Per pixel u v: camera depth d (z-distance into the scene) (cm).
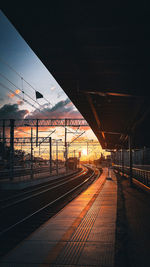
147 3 845
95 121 2962
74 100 1992
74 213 1255
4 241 933
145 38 1058
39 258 614
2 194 2517
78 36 1041
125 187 2614
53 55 1203
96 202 1599
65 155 6331
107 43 1098
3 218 1394
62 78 1498
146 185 2272
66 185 3525
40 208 1716
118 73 1393
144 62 1272
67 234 840
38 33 1008
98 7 872
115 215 1167
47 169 5956
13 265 571
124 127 3038
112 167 8788
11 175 3042
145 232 878
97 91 1462
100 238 786
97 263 580
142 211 1288
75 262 587
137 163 3369
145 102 1703
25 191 2795
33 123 3803
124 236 827
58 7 859
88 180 4344
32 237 807
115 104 2027
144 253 666
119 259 623
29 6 850
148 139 3978
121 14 911
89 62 1286
